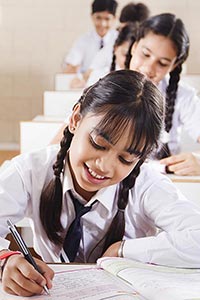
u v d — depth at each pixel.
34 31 5.30
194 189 1.66
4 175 1.26
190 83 4.01
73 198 1.24
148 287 0.97
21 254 1.03
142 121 1.04
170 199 1.24
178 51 2.21
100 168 1.06
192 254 1.14
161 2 5.19
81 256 1.29
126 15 4.00
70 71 5.09
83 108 1.11
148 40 2.19
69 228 1.25
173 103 2.45
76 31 5.28
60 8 5.25
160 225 1.23
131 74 1.11
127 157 1.06
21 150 2.41
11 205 1.22
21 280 0.96
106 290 0.97
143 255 1.16
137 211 1.29
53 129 2.38
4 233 1.21
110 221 1.26
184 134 3.11
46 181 1.25
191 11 5.19
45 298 0.95
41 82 5.39
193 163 1.78
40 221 1.27
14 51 5.34
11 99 5.42
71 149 1.13
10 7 5.26
